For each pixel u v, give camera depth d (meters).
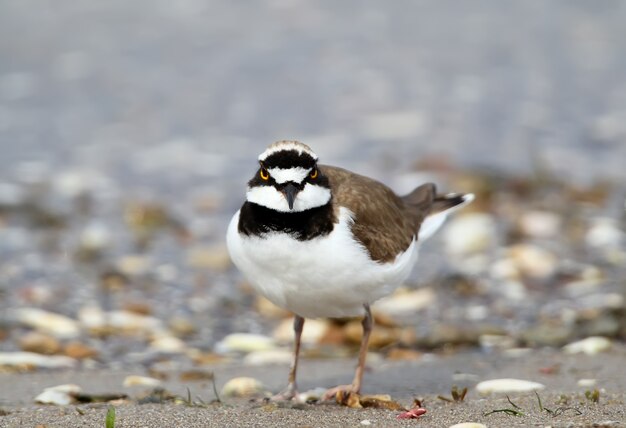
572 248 14.45
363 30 25.56
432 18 26.56
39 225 15.52
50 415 7.96
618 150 18.75
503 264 13.88
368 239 8.45
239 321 12.48
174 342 11.53
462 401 8.45
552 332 11.27
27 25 25.89
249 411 8.09
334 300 8.55
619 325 11.23
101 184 17.31
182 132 19.67
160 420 7.76
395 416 7.90
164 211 15.99
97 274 13.82
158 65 23.25
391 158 17.98
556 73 22.73
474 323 12.12
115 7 27.52
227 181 17.55
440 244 14.88
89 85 22.03
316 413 8.05
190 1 28.06
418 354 10.95
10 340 11.43
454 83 22.11
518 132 19.50
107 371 10.38
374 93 21.42
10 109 20.67
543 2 28.00
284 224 8.14
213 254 14.59
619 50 24.23
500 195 16.52
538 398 8.10
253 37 25.11
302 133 19.41
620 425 7.12
